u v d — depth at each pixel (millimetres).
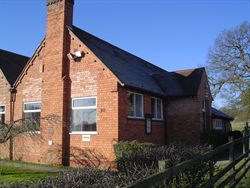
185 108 20484
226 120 33188
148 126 18250
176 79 22328
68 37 17828
